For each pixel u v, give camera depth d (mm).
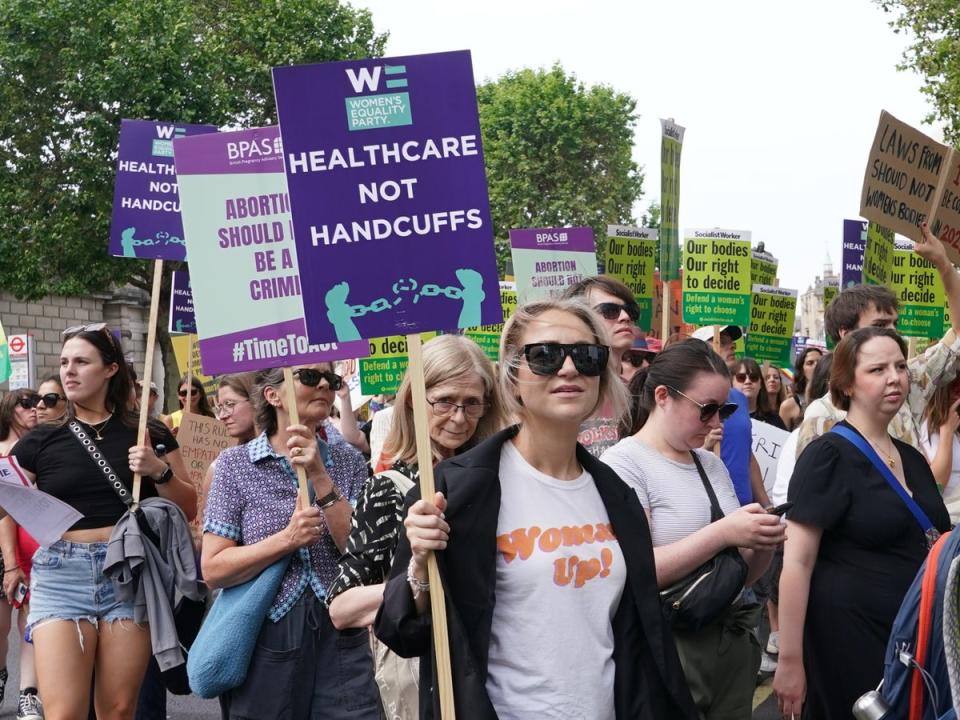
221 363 5230
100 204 31266
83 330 6254
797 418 11422
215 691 5016
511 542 3436
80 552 5953
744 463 6777
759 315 12734
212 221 5293
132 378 6496
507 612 3406
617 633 3523
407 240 3947
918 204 6520
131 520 5992
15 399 9109
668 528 4578
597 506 3576
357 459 5574
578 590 3439
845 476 4727
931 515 4750
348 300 3922
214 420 9352
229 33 35094
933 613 3574
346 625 4316
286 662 5059
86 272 31797
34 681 7527
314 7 35406
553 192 50719
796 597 4727
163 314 32594
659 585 4430
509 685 3369
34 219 31047
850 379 4887
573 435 3549
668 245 8750
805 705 4941
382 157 3959
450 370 4609
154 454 6180
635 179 51469
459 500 3377
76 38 30453
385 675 4668
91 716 6535
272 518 5207
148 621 5961
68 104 31516
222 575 5074
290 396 5160
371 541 4391
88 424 6223
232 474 5285
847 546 4727
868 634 4660
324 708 5105
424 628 3465
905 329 9609
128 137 7770
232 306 5258
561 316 3531
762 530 4340
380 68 3967
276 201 5297
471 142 3982
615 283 6102
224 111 32656
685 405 4617
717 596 4371
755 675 4723
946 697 3596
